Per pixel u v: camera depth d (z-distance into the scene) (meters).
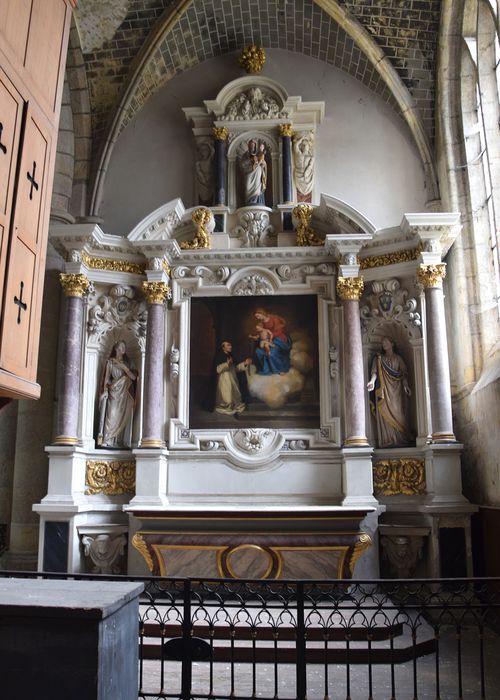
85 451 10.51
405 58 11.47
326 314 11.06
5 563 10.73
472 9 10.55
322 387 10.85
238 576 9.05
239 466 10.66
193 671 6.93
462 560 9.59
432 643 7.64
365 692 6.25
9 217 3.99
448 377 10.20
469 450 10.45
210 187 11.87
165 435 10.92
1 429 11.51
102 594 3.89
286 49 12.56
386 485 10.46
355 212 10.65
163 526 9.27
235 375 11.05
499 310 10.01
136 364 11.25
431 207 11.53
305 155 11.83
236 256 11.27
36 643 3.46
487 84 9.85
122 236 11.59
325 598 8.99
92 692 3.40
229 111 11.87
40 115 4.43
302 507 9.27
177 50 12.09
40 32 4.42
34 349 4.38
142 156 12.26
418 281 10.54
